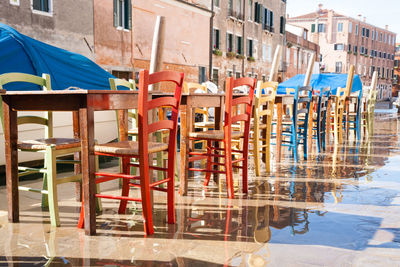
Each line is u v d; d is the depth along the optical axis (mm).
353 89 12641
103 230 3109
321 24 53312
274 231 3092
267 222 3318
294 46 35562
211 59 21047
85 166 2965
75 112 3896
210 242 2850
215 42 22219
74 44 12711
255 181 4980
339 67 53031
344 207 3789
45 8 11859
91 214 2992
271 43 30016
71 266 2426
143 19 15672
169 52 17641
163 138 5164
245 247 2754
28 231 3084
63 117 6301
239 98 4262
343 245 2803
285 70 33406
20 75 3572
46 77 3816
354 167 6016
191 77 19438
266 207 3781
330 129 10203
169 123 3203
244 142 4363
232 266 2438
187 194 4297
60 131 6297
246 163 4363
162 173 4824
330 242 2859
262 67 28547
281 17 31641
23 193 4371
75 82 6680
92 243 2824
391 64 67250
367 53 58531
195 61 19703
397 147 8531
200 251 2678
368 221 3361
